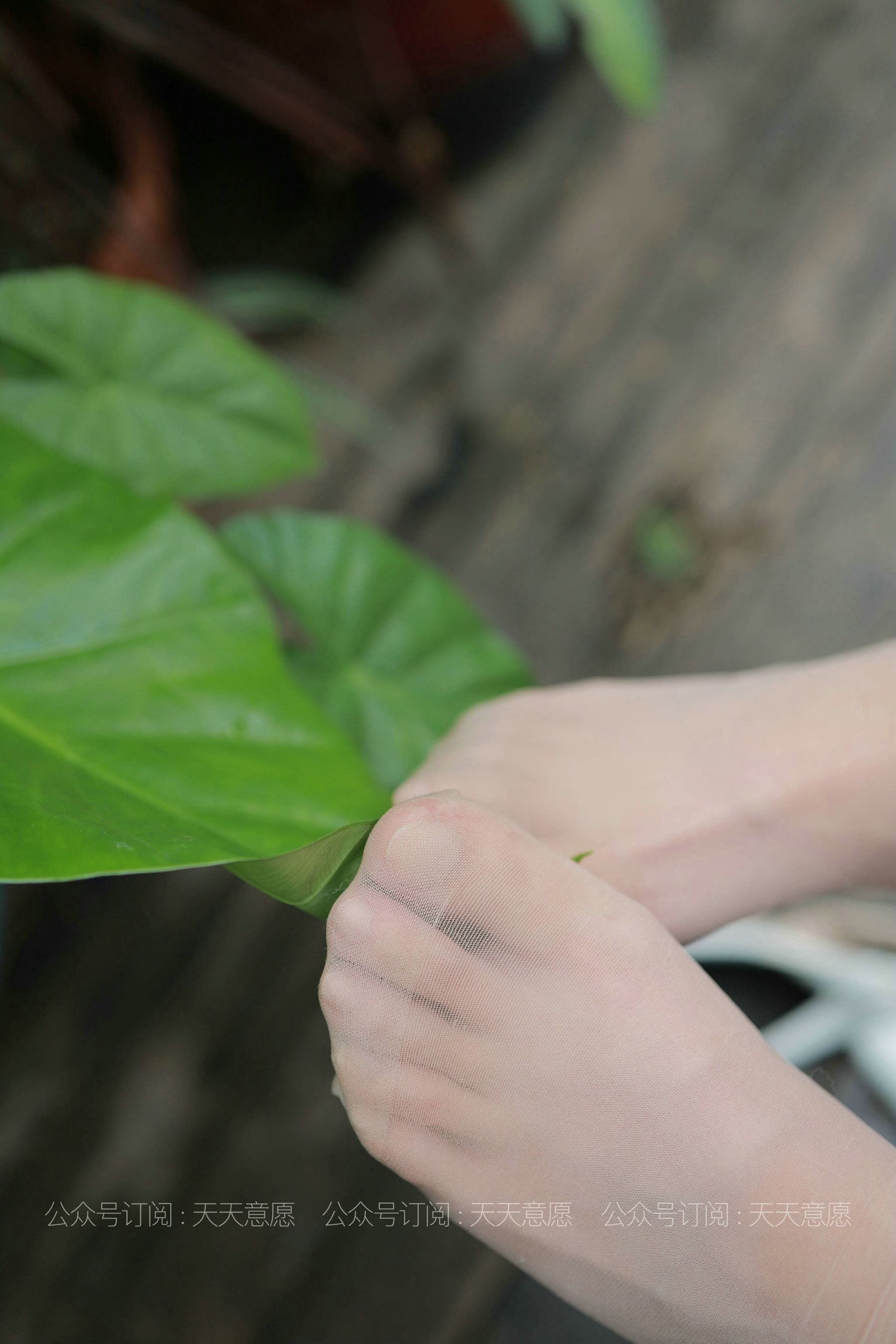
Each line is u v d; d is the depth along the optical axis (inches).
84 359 21.7
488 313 41.9
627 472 39.5
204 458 22.1
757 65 43.8
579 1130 18.0
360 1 36.0
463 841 17.6
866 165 42.1
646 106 23.5
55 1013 32.3
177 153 40.8
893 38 43.3
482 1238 18.6
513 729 21.0
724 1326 18.1
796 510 38.4
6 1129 31.1
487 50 40.4
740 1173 17.9
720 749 20.4
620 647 37.3
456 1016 17.8
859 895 24.7
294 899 16.7
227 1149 31.2
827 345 40.3
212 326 22.2
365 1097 17.9
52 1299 29.3
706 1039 18.2
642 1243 18.1
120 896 33.4
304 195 42.5
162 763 17.3
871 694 20.3
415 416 40.5
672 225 42.4
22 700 17.5
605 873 19.7
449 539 38.9
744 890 20.3
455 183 43.6
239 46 29.6
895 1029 23.5
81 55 30.2
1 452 18.9
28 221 25.9
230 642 18.4
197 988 32.9
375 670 22.2
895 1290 17.5
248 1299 29.4
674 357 40.8
